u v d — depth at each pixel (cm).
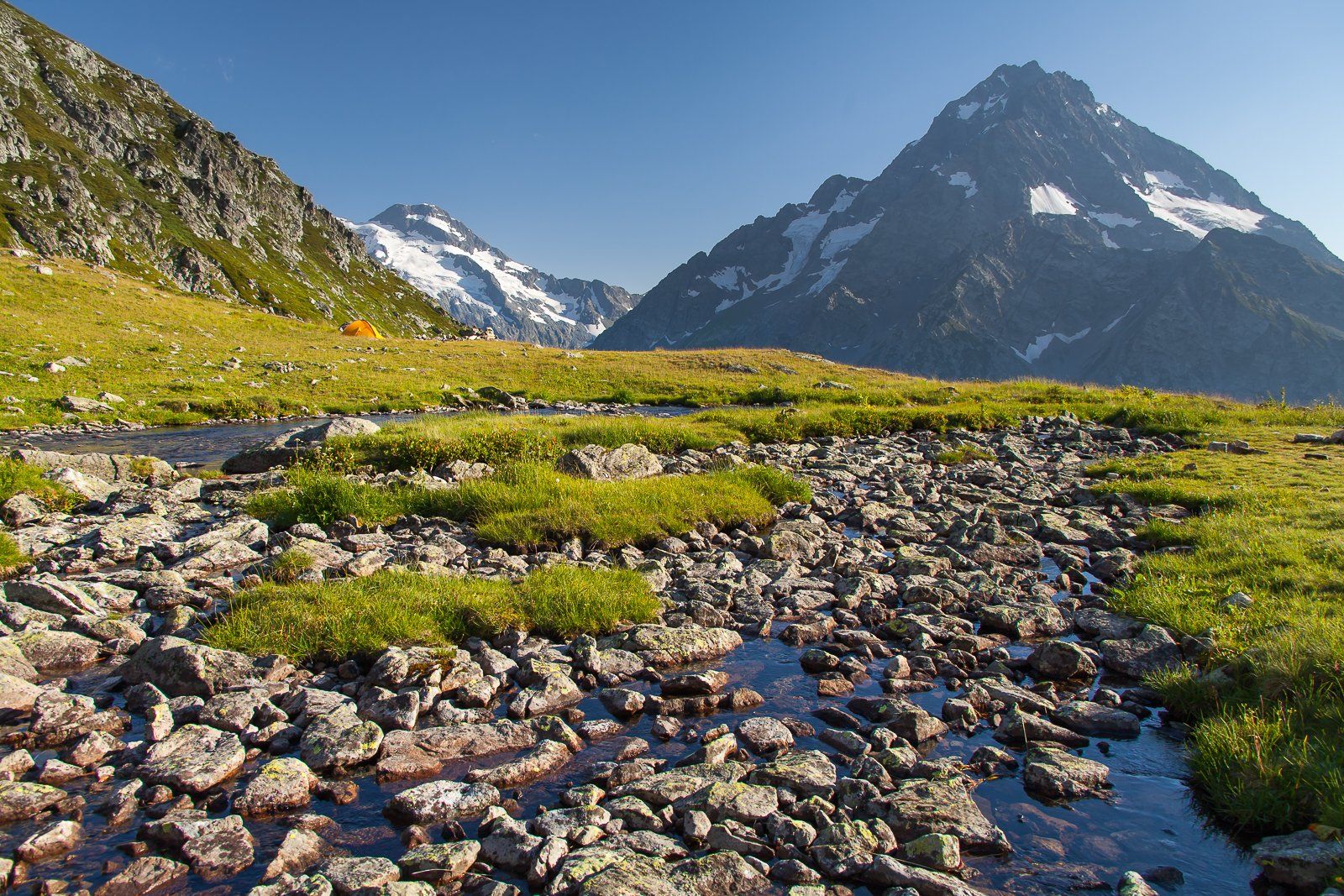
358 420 2367
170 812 554
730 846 518
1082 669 827
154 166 18450
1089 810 579
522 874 495
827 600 1091
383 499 1570
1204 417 3047
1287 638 746
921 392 4975
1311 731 614
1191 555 1174
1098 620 966
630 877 468
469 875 489
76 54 19950
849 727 714
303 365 5147
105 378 3944
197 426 3344
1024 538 1389
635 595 1036
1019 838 541
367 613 904
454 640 907
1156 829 554
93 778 603
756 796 569
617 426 2630
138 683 773
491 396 4822
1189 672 765
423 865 490
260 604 941
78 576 1105
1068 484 1978
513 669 837
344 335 7744
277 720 700
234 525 1370
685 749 678
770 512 1605
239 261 17450
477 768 629
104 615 943
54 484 1714
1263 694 689
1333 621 780
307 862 504
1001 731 704
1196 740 666
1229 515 1382
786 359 7569
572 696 780
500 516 1409
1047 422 3369
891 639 961
